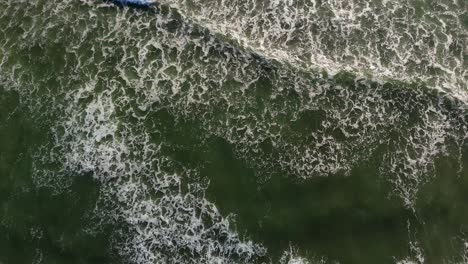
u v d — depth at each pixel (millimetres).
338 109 18062
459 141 17859
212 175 17203
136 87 18203
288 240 16625
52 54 18641
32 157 17266
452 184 17375
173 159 17359
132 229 16594
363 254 16578
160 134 17641
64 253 16375
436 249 16719
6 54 18672
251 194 17047
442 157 17641
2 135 17547
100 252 16406
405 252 16656
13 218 16688
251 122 17812
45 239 16484
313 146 17609
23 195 16875
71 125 17625
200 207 16828
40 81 18250
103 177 17047
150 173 17156
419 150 17688
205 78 18344
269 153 17484
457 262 16625
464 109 18125
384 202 17062
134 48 18750
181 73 18422
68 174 17078
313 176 17281
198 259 16422
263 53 18688
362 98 18219
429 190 17266
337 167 17406
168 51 18719
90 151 17312
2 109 17906
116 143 17453
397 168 17453
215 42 18797
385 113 18062
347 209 16953
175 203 16859
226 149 17516
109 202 16828
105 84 18234
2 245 16500
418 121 18016
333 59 18797
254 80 18344
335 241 16672
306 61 18688
